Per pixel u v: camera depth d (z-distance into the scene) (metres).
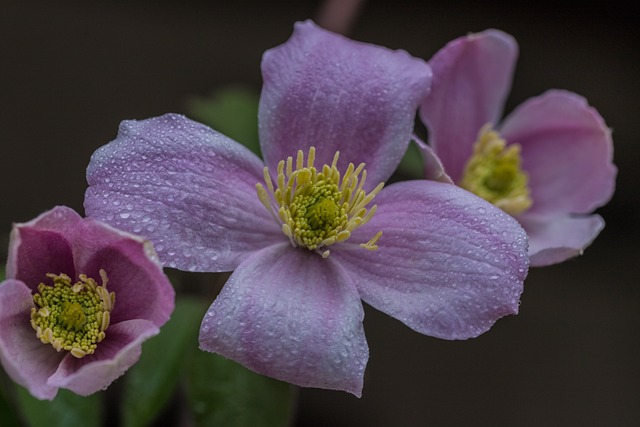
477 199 0.28
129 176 0.27
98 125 0.39
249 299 0.27
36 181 0.39
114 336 0.27
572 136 0.32
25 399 0.30
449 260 0.28
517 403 0.39
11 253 0.26
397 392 0.39
